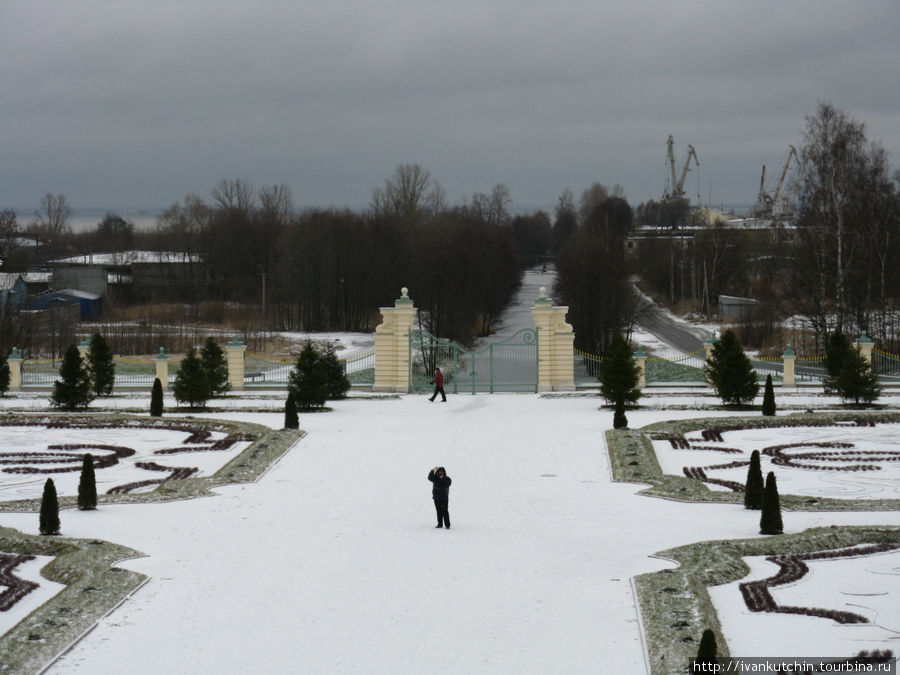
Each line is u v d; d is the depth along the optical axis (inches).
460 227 5659.5
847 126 3339.1
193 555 1127.0
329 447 1802.4
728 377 2240.4
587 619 917.2
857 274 3356.3
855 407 2218.3
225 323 5334.6
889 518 1268.5
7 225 5782.5
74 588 985.5
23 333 3740.2
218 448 1802.4
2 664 804.0
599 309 4114.2
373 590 1003.3
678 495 1412.4
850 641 850.1
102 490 1478.8
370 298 5408.5
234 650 850.8
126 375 3065.9
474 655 838.5
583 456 1711.4
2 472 1605.6
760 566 1067.9
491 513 1332.4
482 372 3420.3
